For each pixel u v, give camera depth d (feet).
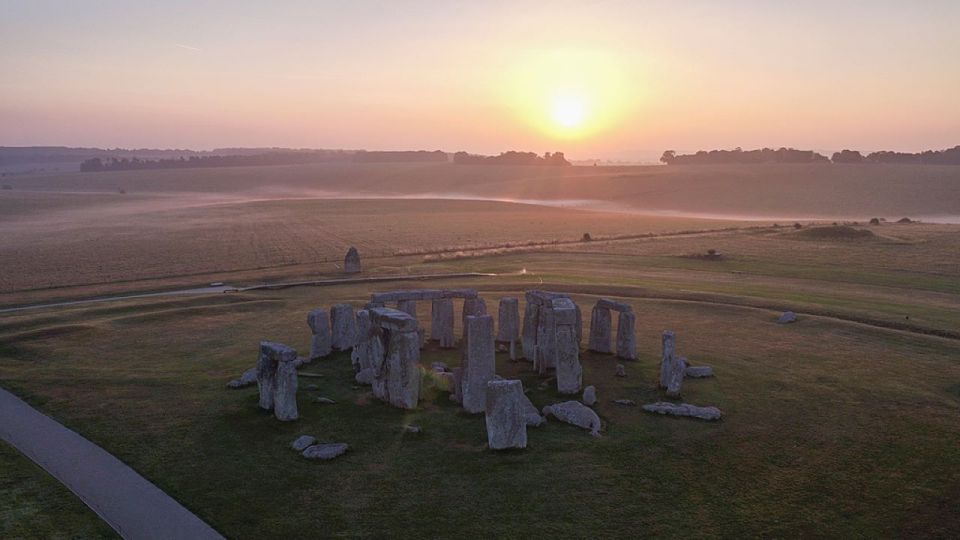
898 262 224.12
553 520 62.90
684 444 78.69
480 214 483.10
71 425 83.30
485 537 60.13
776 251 253.03
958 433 80.89
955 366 106.11
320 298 166.40
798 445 78.38
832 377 101.55
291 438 80.33
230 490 67.77
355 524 62.03
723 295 159.33
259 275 206.80
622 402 91.25
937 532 61.26
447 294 119.14
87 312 145.69
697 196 636.48
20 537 57.72
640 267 215.92
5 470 70.23
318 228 381.40
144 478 69.87
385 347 92.02
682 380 97.60
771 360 110.63
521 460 74.64
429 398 93.61
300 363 107.96
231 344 123.85
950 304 152.76
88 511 62.69
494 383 76.79
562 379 94.38
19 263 249.96
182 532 59.88
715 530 61.36
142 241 321.52
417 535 60.34
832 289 174.09
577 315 94.99
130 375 103.65
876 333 125.39
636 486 69.15
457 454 76.23
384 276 199.62
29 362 111.65
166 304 154.61
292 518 62.80
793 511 64.59
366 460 74.64
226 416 86.63
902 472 71.92
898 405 90.02
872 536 60.64
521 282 182.70
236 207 540.93
